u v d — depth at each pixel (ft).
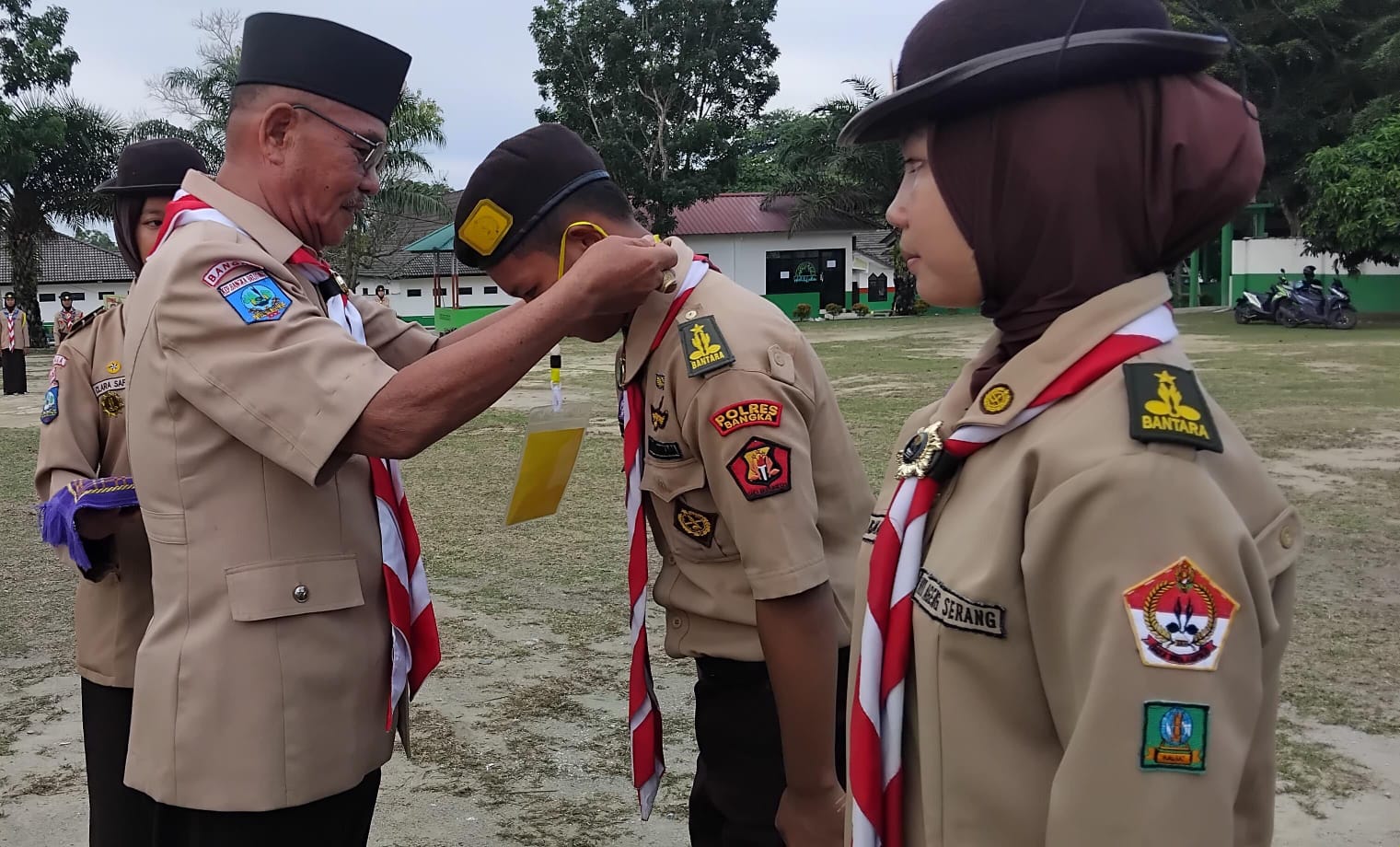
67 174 84.17
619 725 11.43
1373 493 20.54
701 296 5.84
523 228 6.03
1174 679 2.81
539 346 5.15
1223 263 92.48
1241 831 3.15
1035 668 3.18
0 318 47.50
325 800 5.74
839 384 41.96
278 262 5.57
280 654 5.48
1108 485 2.90
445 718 11.63
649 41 95.86
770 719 6.06
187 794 5.44
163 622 5.59
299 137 5.85
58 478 7.77
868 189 98.78
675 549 6.09
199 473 5.46
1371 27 65.62
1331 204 62.44
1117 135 3.18
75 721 11.69
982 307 3.60
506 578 16.88
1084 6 3.21
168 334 5.27
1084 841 2.88
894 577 3.60
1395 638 13.16
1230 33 3.24
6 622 14.98
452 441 30.94
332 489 5.74
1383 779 9.78
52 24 81.05
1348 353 48.44
